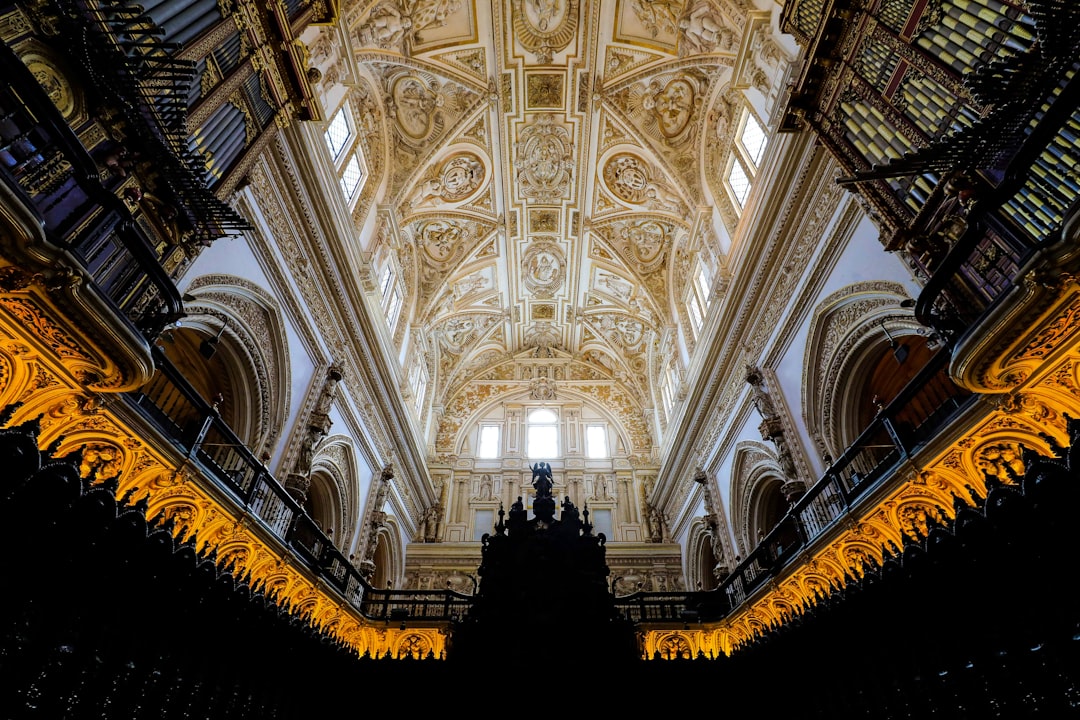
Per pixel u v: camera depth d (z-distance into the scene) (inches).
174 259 281.7
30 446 174.2
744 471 621.9
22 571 173.2
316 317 532.4
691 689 411.5
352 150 629.9
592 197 849.5
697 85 674.2
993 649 213.5
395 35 614.5
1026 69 199.5
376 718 399.5
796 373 502.3
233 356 438.6
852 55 328.2
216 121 315.3
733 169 662.5
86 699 187.6
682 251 845.8
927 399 426.3
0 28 189.5
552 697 405.4
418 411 943.0
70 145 187.6
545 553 490.6
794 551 433.7
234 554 351.3
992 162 232.1
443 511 972.6
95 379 219.3
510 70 705.6
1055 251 167.6
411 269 851.4
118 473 272.5
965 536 227.9
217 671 258.7
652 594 598.9
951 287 241.9
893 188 298.5
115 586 205.2
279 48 370.6
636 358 1091.3
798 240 489.4
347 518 620.4
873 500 336.2
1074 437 191.9
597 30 668.1
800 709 341.1
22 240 156.5
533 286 1023.0
